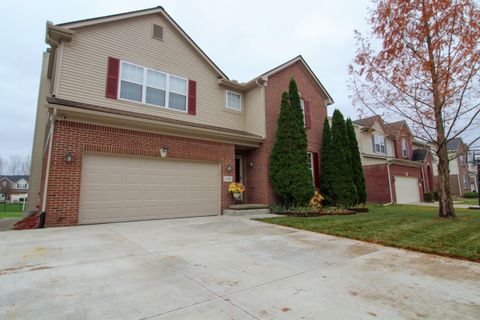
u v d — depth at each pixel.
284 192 10.71
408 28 8.64
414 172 21.30
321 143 13.79
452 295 2.93
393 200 17.64
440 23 8.05
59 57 8.18
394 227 6.93
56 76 8.09
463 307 2.63
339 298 2.82
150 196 8.47
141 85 9.77
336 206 11.91
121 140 8.00
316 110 14.00
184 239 5.57
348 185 12.30
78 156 7.21
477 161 16.45
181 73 10.91
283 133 11.12
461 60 7.99
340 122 13.19
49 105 6.59
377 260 4.29
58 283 3.12
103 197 7.58
